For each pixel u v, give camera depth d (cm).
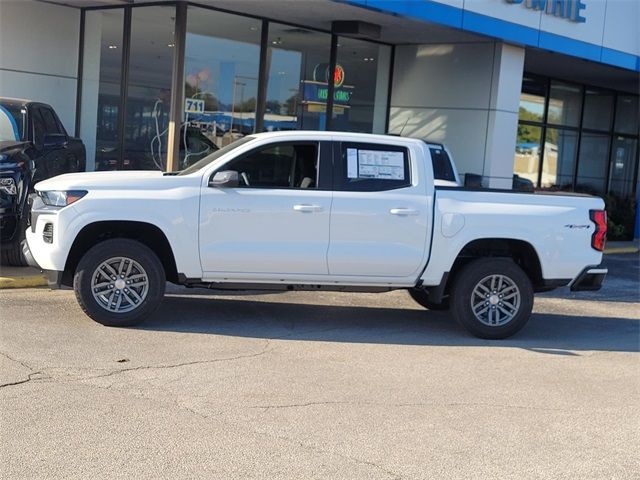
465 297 844
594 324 993
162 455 483
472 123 1597
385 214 812
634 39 1766
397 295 1088
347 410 588
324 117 1612
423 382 675
